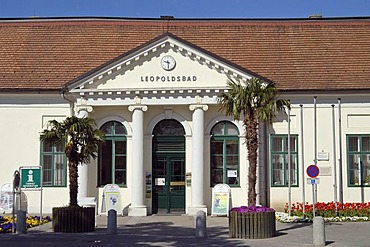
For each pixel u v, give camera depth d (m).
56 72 26.75
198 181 24.53
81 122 19.56
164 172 25.78
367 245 15.66
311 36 29.06
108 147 25.77
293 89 25.56
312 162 25.73
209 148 25.45
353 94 25.72
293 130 25.91
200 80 24.84
